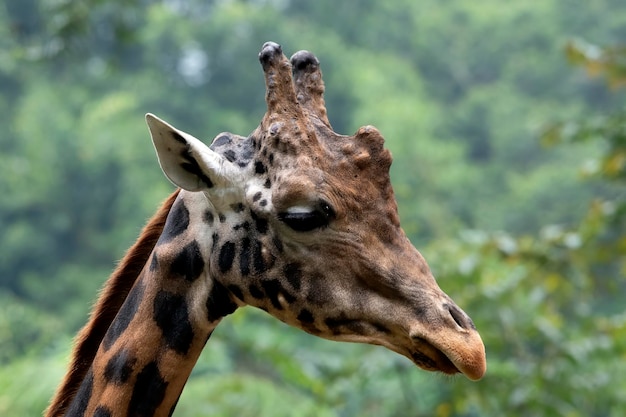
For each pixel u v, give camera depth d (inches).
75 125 3006.9
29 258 2736.2
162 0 3892.7
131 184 2854.3
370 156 396.2
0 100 3208.7
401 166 2947.8
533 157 3405.5
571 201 2704.2
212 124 3373.5
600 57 847.1
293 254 394.3
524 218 2721.5
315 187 388.2
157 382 415.8
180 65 3690.9
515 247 888.9
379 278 386.3
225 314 417.4
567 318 1178.0
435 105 3769.7
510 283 920.9
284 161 394.9
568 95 3833.7
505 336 975.0
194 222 416.5
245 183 403.2
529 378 927.7
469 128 3624.5
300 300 394.6
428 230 2246.6
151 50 3649.1
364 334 391.5
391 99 3420.3
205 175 402.9
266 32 3708.2
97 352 426.3
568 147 3125.0
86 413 417.4
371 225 390.9
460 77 4242.1
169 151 401.1
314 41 3774.6
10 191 2832.2
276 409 968.3
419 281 387.2
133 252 439.8
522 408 927.0
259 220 399.5
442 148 3036.4
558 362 924.6
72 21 1015.6
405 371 949.2
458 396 933.2
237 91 3676.2
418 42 4303.6
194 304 415.8
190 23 3718.0
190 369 421.1
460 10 4357.8
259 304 405.4
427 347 381.4
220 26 3678.6
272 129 398.6
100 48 2928.2
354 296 389.7
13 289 2714.1
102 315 439.2
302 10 4608.8
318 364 999.6
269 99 404.5
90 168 2869.1
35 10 3341.5
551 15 4136.3
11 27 1085.8
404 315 383.2
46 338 1446.9
